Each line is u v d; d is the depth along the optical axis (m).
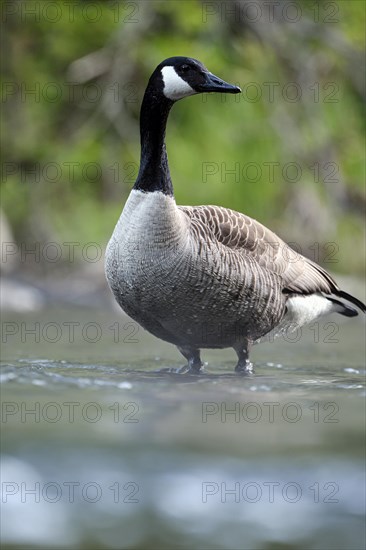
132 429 9.87
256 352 15.98
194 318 12.44
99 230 26.27
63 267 25.77
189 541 7.90
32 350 15.27
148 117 12.45
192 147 25.98
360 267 26.94
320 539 8.01
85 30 26.55
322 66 27.30
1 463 8.88
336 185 26.84
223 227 12.59
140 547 7.77
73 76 26.14
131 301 12.30
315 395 11.52
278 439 9.66
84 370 12.80
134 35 25.48
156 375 12.52
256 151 26.27
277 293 13.02
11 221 27.36
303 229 26.77
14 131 27.19
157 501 8.55
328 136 26.73
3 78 27.03
